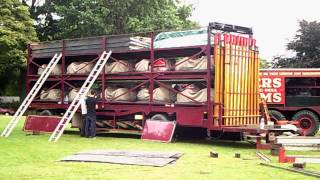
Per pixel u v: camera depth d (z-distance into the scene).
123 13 37.66
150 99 16.73
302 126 20.19
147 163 10.30
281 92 20.38
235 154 11.93
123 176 8.72
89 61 20.05
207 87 15.16
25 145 13.77
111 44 17.84
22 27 36.53
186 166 10.11
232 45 15.20
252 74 15.84
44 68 20.41
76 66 19.27
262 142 15.24
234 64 15.25
